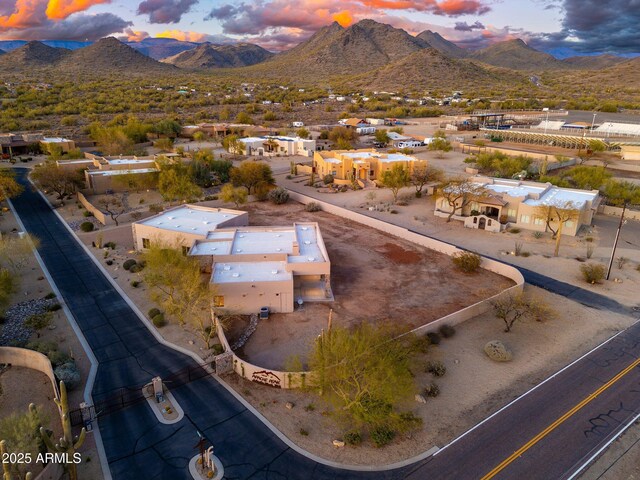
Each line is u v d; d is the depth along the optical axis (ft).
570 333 135.23
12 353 116.57
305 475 85.20
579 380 113.50
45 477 79.41
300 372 106.42
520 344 129.59
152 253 148.87
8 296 144.87
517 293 149.38
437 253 196.44
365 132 546.26
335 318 141.08
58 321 138.00
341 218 246.27
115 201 260.42
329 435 95.14
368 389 95.35
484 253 196.34
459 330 136.26
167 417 99.40
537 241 209.26
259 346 126.31
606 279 171.12
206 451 85.81
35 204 261.24
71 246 198.49
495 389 110.11
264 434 94.94
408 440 93.91
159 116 618.85
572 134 483.10
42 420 88.12
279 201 272.31
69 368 109.81
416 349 115.14
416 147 460.55
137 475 84.64
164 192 256.73
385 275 173.68
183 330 134.00
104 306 147.33
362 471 86.28
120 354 122.21
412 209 261.44
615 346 128.57
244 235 182.19
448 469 86.84
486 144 470.39
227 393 107.45
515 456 89.86
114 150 377.30
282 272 149.59
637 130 481.05
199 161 315.37
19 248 162.40
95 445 91.66
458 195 232.32
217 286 136.87
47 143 395.34
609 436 95.30
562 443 93.30
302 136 486.38
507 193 232.94
